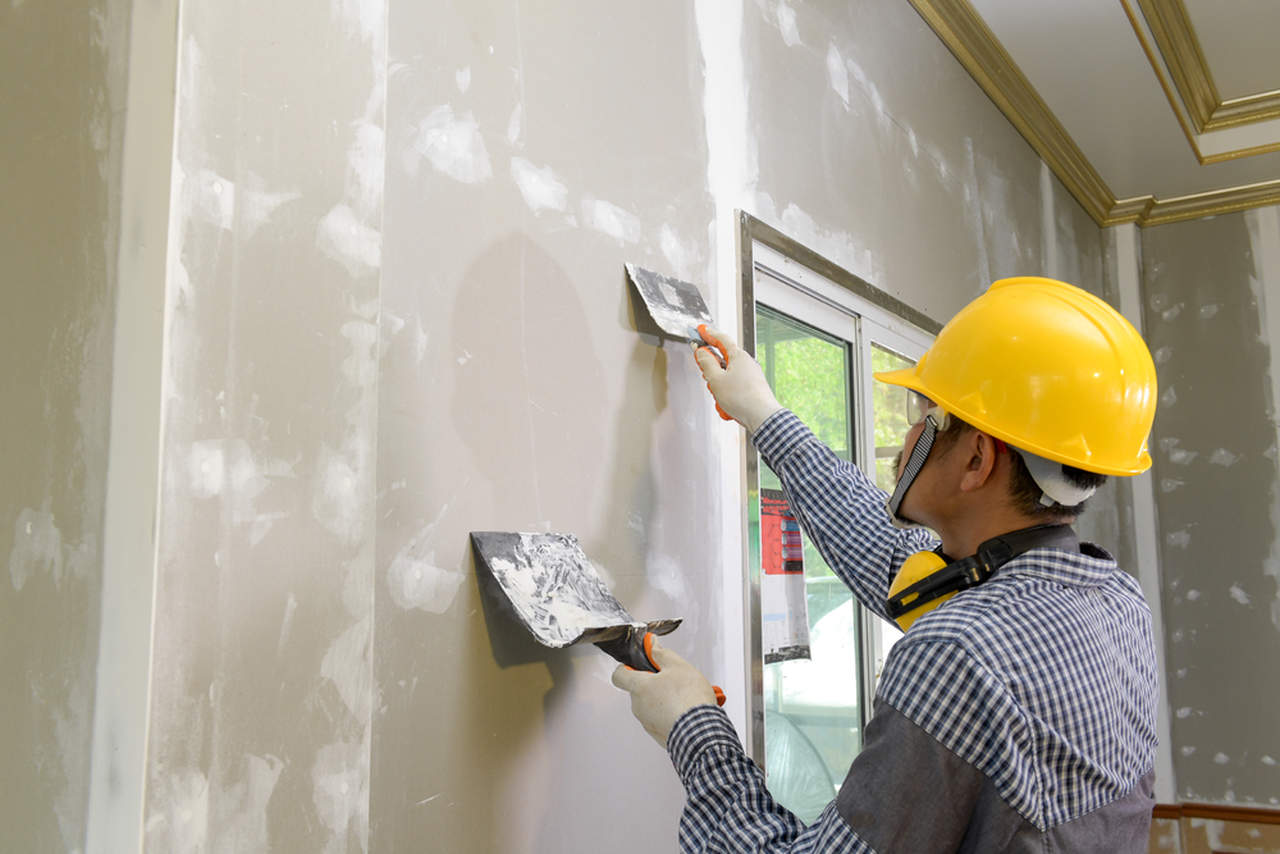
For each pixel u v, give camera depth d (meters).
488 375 1.31
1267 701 4.10
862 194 2.42
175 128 0.86
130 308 0.87
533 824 1.31
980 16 3.05
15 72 0.98
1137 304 4.47
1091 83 3.46
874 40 2.57
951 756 0.89
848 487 1.49
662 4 1.75
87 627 0.86
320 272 0.98
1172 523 4.38
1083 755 0.92
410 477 1.18
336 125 1.01
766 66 2.06
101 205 0.90
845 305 2.32
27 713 0.88
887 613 1.13
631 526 1.54
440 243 1.25
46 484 0.90
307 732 0.93
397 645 1.14
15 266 0.95
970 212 3.11
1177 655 4.30
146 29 0.89
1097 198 4.37
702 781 1.06
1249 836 4.05
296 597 0.93
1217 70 3.73
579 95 1.52
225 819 0.86
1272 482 4.21
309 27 0.99
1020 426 1.04
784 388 2.13
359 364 1.02
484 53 1.35
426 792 1.16
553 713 1.37
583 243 1.50
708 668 1.68
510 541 1.29
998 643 0.91
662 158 1.70
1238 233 4.40
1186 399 4.43
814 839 0.94
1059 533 1.06
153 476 0.83
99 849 0.82
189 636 0.84
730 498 1.79
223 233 0.90
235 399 0.90
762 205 1.99
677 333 1.57
